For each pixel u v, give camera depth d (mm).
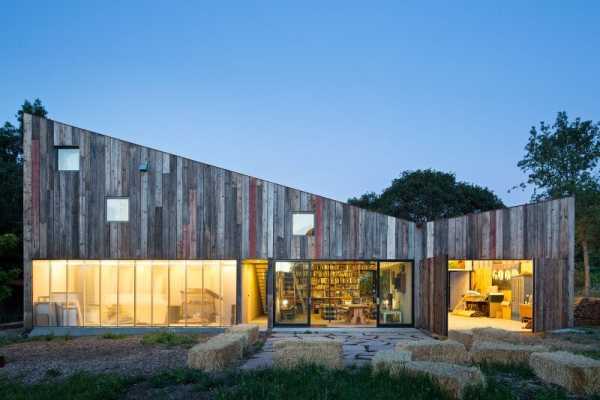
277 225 14977
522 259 15180
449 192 36344
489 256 15242
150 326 14781
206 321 14781
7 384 7504
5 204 22531
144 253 14875
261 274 17547
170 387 6949
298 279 15070
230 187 15023
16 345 12305
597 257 26984
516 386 6590
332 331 14406
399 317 15125
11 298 20625
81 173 15023
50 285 14930
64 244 14898
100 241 14914
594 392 6266
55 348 11586
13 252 20656
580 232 22031
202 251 14891
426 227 15281
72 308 14844
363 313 15195
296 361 7934
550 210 15266
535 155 24625
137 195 14977
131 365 8992
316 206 15047
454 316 19438
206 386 6781
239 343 9406
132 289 14883
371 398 5730
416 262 15211
